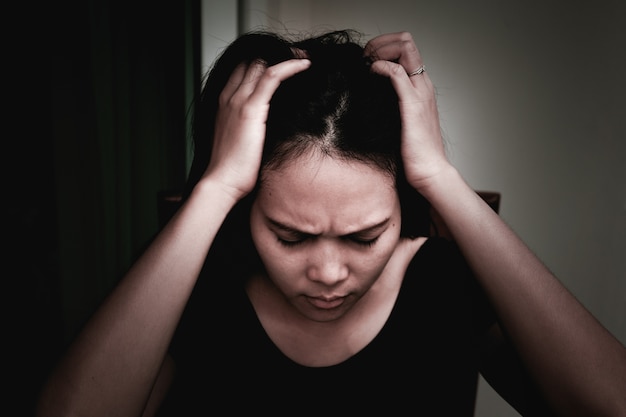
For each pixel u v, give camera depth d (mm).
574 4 1231
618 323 1356
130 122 1223
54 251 1249
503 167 1336
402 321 680
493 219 580
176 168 1318
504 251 566
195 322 695
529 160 1322
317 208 488
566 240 1349
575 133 1290
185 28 1228
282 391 675
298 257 526
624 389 533
